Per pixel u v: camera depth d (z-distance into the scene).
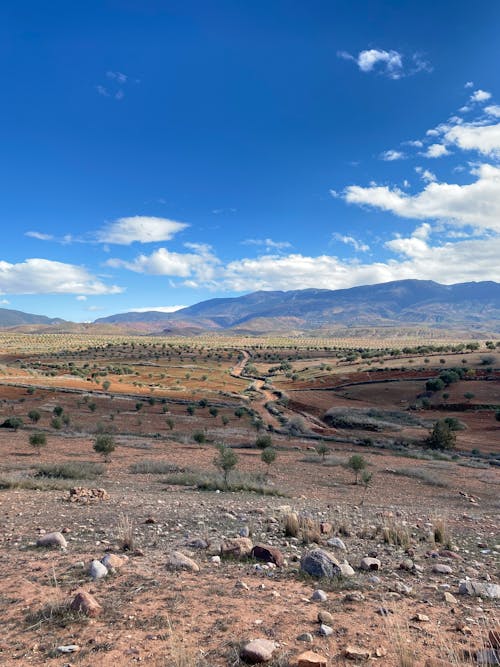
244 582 6.05
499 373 95.25
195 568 6.59
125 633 4.31
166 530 9.55
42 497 14.03
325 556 6.79
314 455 38.00
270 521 10.97
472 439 59.28
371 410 78.00
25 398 79.69
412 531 11.17
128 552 7.50
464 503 19.98
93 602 4.90
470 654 3.93
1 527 9.45
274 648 4.00
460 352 137.25
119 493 16.16
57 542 7.93
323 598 5.48
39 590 5.46
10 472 21.12
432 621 4.91
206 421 67.38
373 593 5.87
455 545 9.73
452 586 6.48
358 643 4.23
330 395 98.06
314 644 4.18
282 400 93.81
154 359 190.75
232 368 175.62
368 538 9.94
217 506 13.23
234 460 20.91
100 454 31.83
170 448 38.22
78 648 3.96
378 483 25.30
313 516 12.52
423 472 29.59
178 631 4.37
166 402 86.88
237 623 4.60
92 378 121.00
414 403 83.69
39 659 3.78
